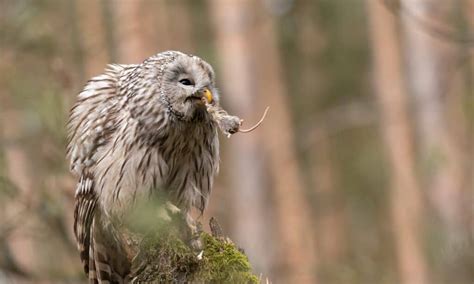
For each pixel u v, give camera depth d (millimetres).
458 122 19656
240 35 21500
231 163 22000
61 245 14297
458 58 19188
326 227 26234
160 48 20203
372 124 25594
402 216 21109
